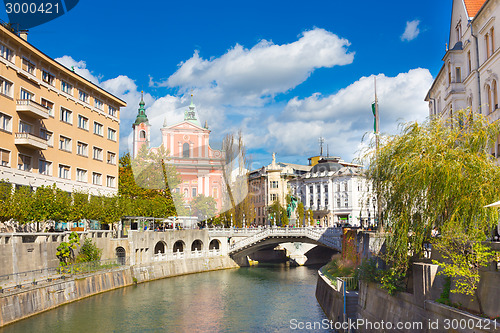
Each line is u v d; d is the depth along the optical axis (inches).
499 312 626.2
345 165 4891.7
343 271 1530.5
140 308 1569.9
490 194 772.6
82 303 1605.6
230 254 2920.8
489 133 852.6
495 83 1285.7
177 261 2513.5
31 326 1247.5
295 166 5497.1
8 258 1378.0
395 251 877.2
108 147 2455.7
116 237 2234.3
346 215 4402.1
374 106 1485.0
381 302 942.4
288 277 2442.2
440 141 842.8
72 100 2150.6
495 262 676.7
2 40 1680.6
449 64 1589.6
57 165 2017.7
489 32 1332.4
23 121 1797.5
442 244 762.2
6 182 1552.7
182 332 1257.4
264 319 1396.4
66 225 2043.6
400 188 850.8
